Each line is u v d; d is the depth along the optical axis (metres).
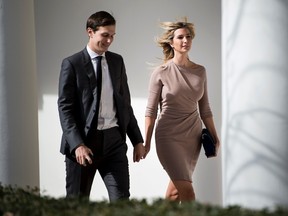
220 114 25.66
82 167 17.52
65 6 26.42
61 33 26.48
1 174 19.23
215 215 11.08
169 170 20.34
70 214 11.84
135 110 26.17
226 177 14.78
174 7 25.97
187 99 20.41
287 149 14.11
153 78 20.58
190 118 20.44
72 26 26.41
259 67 14.16
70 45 26.45
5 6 19.22
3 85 19.20
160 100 20.67
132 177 26.27
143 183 26.23
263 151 14.18
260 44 14.15
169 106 20.41
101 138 17.41
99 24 17.34
